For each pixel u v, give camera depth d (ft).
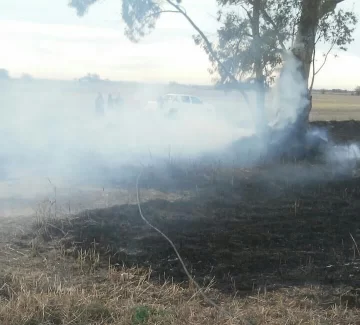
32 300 15.28
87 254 19.93
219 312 15.52
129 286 17.28
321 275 18.60
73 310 14.97
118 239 21.65
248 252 20.56
